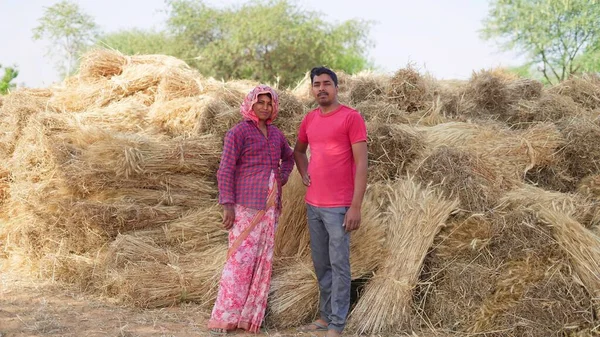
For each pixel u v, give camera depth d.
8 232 5.97
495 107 6.52
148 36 33.19
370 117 5.80
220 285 4.22
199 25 29.86
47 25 27.38
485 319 4.02
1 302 4.55
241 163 4.20
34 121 5.55
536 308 3.86
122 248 4.97
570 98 6.46
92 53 6.88
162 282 4.64
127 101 6.27
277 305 4.36
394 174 5.20
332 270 4.09
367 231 4.57
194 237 5.21
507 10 24.23
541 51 23.91
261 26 27.77
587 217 4.54
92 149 5.16
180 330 4.12
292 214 4.82
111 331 3.98
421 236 4.50
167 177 5.30
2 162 6.09
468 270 4.29
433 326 4.30
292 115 5.93
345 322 4.14
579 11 23.41
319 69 4.05
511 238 4.21
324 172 4.03
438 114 6.08
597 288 3.81
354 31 29.72
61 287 5.06
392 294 4.32
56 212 5.34
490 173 4.90
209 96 6.00
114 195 5.25
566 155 5.37
